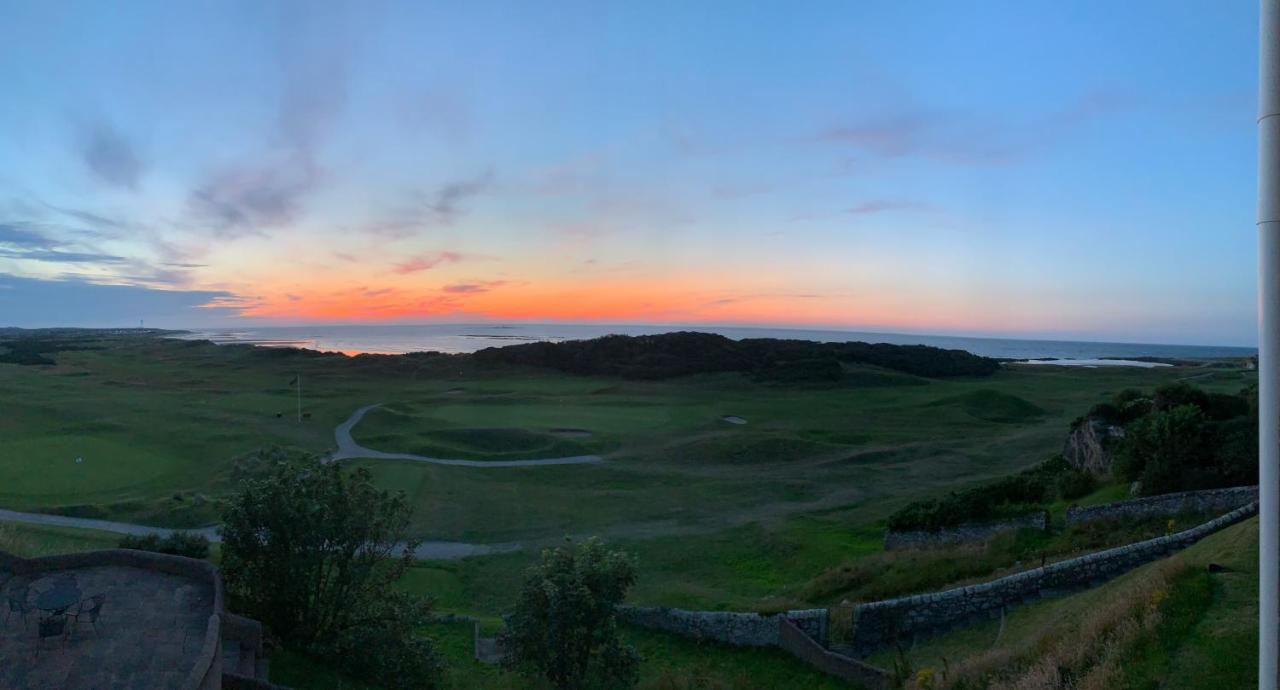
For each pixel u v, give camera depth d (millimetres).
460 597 23578
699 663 17344
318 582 15578
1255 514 14969
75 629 12039
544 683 15078
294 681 13508
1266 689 5684
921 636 15750
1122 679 8906
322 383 84125
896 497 34594
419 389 79000
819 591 20438
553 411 61562
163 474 36188
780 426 54844
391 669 15094
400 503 16438
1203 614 9734
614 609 15141
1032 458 42750
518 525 31375
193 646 11602
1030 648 11641
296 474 15750
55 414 51594
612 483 39062
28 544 18953
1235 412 24312
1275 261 5250
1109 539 17984
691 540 28812
